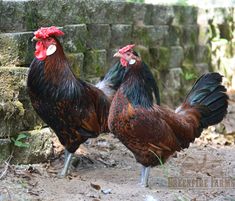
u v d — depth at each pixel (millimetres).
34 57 6422
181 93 10820
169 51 10523
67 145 6352
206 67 11727
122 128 5844
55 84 5988
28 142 6438
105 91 6719
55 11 7441
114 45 9102
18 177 5938
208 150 8148
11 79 6242
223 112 6766
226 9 12258
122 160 7207
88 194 5652
